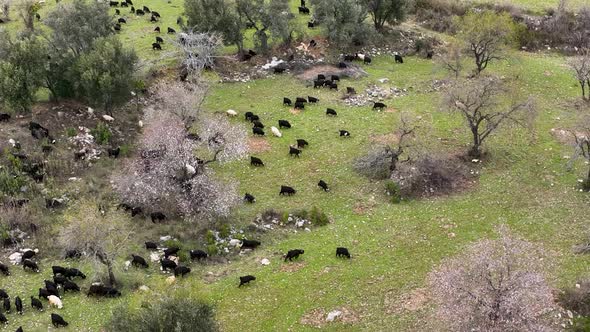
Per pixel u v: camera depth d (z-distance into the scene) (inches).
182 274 1205.1
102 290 1153.4
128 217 1386.6
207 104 1847.9
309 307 1133.1
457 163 1555.1
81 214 1225.4
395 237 1316.4
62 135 1636.3
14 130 1617.9
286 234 1344.7
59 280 1175.6
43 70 1684.3
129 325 928.3
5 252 1283.2
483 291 953.5
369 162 1536.7
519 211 1390.3
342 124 1743.4
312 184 1503.4
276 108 1830.7
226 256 1279.5
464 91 1562.5
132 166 1504.7
